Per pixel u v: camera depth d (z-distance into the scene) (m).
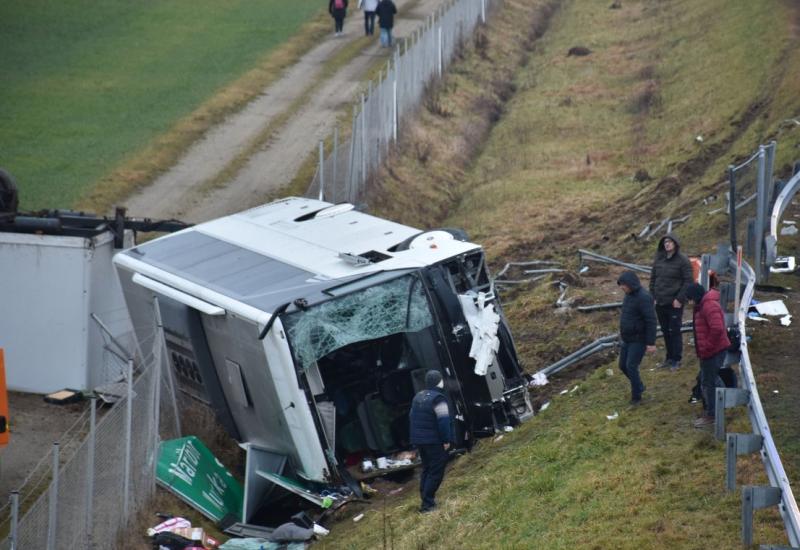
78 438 39.94
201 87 94.56
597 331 42.97
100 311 45.06
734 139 72.00
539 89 100.31
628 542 24.75
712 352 29.64
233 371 36.88
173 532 32.09
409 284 35.00
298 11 123.81
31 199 67.44
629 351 32.91
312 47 109.62
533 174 76.62
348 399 35.84
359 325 34.12
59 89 93.06
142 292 41.41
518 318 46.69
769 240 39.84
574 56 109.12
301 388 33.41
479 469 33.28
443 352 34.88
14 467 37.53
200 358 38.12
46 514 27.38
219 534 34.16
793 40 86.00
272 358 33.81
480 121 91.00
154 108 88.38
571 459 30.83
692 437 29.80
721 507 25.39
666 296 35.00
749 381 27.67
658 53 103.94
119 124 84.06
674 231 54.00
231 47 108.50
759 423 25.56
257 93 93.75
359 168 66.25
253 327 34.44
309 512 35.56
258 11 123.56
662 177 69.62
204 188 71.06
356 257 36.50
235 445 39.75
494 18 121.25
